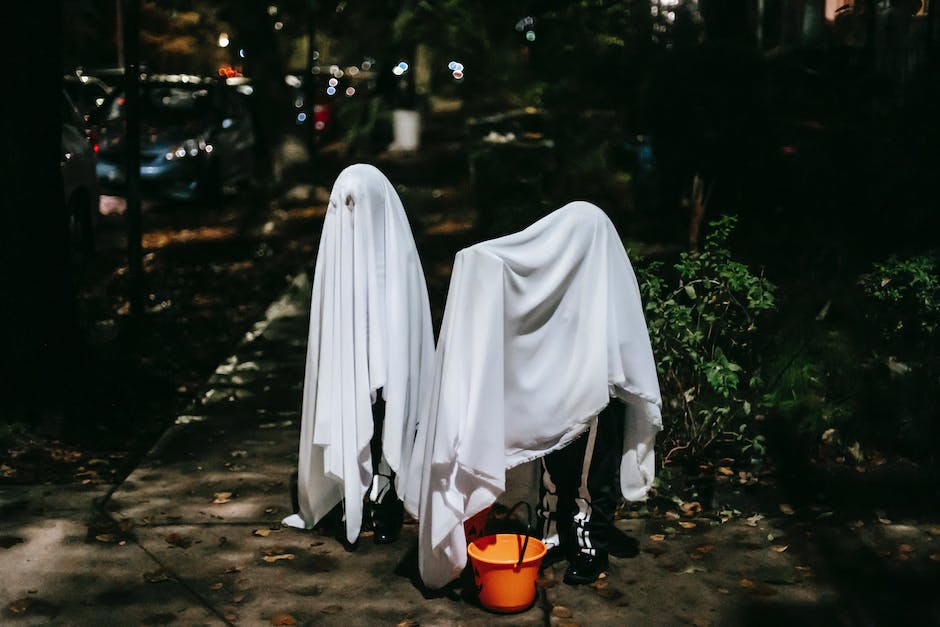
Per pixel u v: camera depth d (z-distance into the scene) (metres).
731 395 6.27
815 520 5.48
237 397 7.77
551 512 5.11
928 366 6.31
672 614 4.56
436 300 10.48
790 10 10.82
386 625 4.48
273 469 6.30
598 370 4.60
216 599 4.69
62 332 7.12
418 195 17.95
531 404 4.64
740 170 10.24
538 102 14.73
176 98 17.77
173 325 9.90
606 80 13.24
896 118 8.80
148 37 25.36
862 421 6.25
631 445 4.98
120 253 13.42
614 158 13.32
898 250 8.28
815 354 6.48
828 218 8.72
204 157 16.92
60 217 7.12
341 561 5.11
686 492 5.83
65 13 21.08
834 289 7.09
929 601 4.66
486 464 4.52
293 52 29.20
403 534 5.45
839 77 9.73
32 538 5.27
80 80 17.97
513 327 4.59
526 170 13.38
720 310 6.51
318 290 5.26
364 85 30.38
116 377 7.64
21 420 6.82
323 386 5.14
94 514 5.58
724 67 10.44
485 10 15.88
